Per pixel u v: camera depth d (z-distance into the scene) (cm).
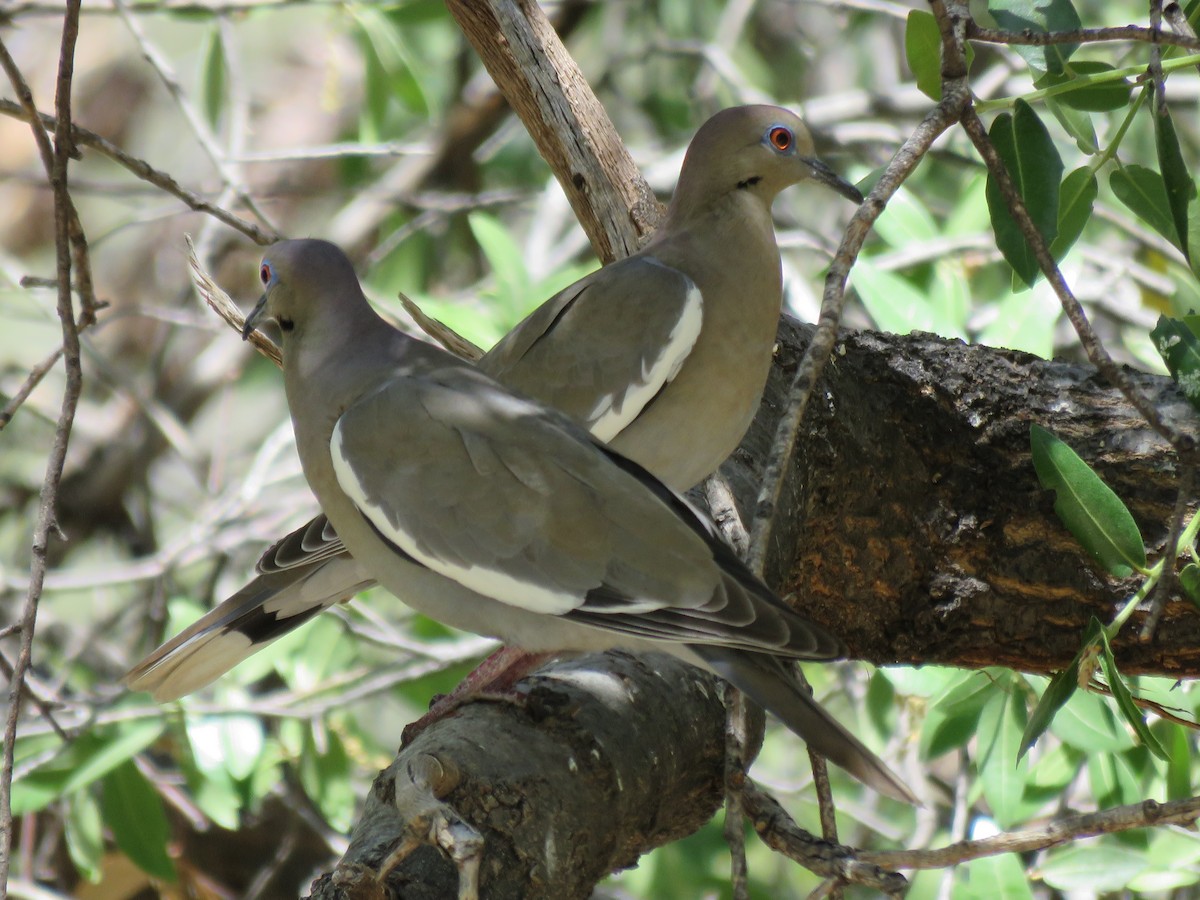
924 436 785
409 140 1597
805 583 800
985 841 523
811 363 536
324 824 1246
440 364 673
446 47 1592
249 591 745
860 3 1341
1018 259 670
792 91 1706
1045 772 966
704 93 1558
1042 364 789
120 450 1577
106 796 1012
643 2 1609
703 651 566
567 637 619
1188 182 606
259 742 1030
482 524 614
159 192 1312
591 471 617
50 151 692
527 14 877
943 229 1243
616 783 574
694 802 642
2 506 1578
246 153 1450
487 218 1134
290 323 702
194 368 1677
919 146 566
